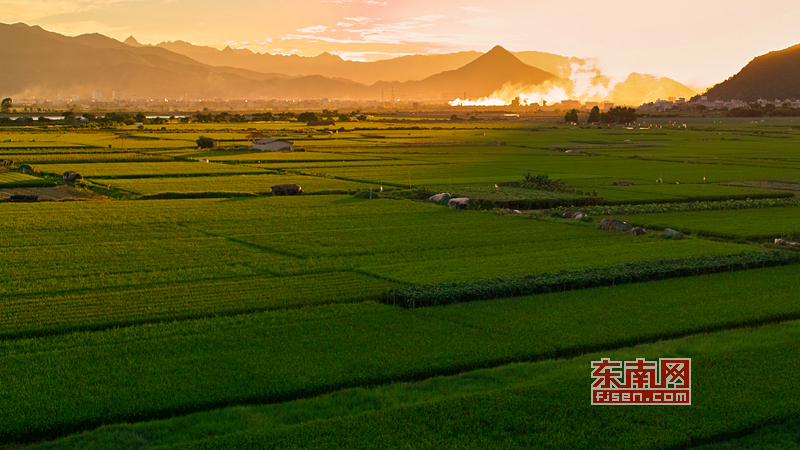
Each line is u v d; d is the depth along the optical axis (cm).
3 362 2312
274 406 1988
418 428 1767
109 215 5688
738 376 2134
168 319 2878
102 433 1791
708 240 4934
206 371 2231
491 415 1842
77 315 2895
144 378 2162
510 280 3472
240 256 4200
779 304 3123
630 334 2659
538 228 5406
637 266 3819
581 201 6819
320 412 1920
